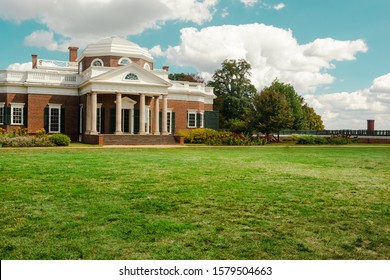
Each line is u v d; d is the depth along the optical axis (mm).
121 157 21578
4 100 41781
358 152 30047
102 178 13188
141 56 45906
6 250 6223
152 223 7680
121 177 13477
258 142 42125
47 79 42938
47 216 8125
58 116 43250
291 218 8211
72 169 15500
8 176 13344
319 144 46062
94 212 8477
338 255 6172
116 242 6598
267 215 8406
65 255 6035
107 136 36906
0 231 7137
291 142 49062
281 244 6621
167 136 39625
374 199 10172
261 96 50906
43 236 6867
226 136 41625
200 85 50719
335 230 7414
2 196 10016
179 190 11078
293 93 77438
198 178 13461
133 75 40219
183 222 7797
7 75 41875
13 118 41938
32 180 12570
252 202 9617
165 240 6723
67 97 43688
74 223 7629
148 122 43812
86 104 41188
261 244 6602
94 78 38500
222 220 7980
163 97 41844
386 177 14430
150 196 10195
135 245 6469
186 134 43188
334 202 9758
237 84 71250
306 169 16797
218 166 17469
